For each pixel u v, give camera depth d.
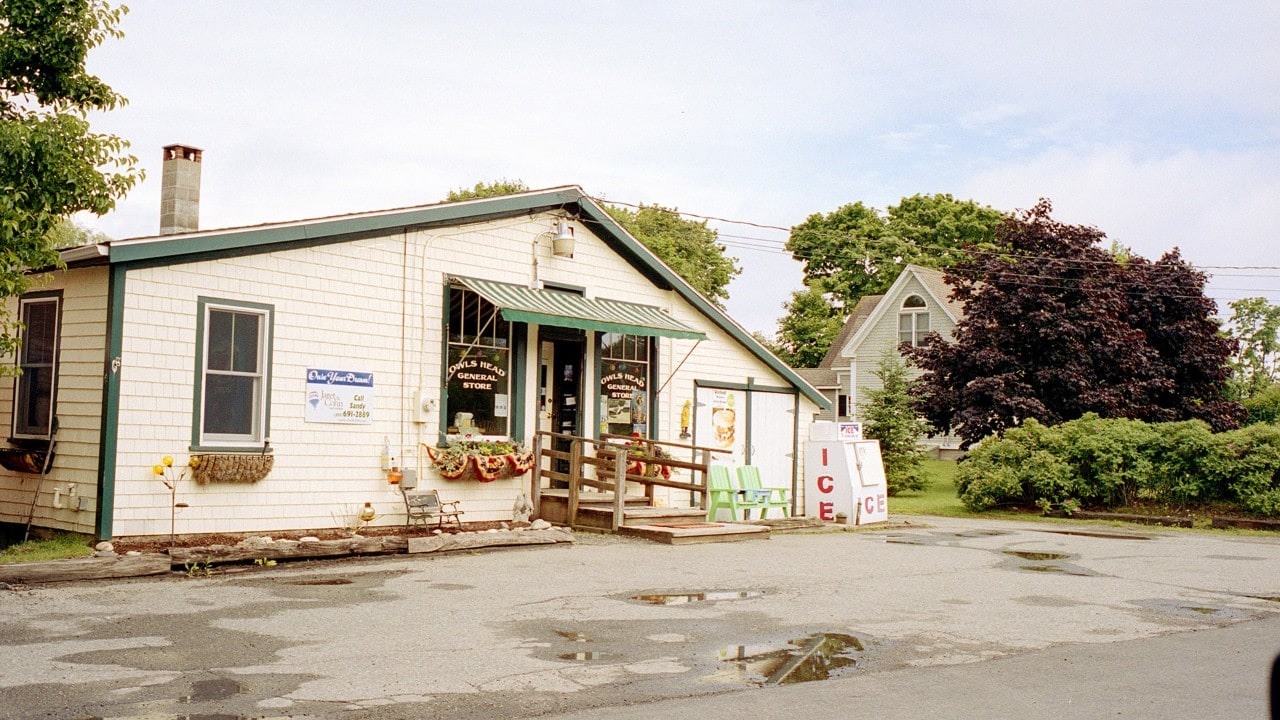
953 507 26.03
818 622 9.14
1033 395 29.23
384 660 7.27
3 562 10.20
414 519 14.67
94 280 12.20
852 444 19.83
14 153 10.93
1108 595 11.33
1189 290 32.75
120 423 11.85
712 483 18.23
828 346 56.97
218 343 12.84
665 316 18.48
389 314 14.64
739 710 6.28
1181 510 22.64
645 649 7.86
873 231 60.25
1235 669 7.77
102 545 11.36
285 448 13.36
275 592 9.85
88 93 12.05
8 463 12.75
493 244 16.14
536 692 6.57
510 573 11.49
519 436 16.42
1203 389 33.41
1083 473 23.95
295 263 13.55
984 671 7.50
